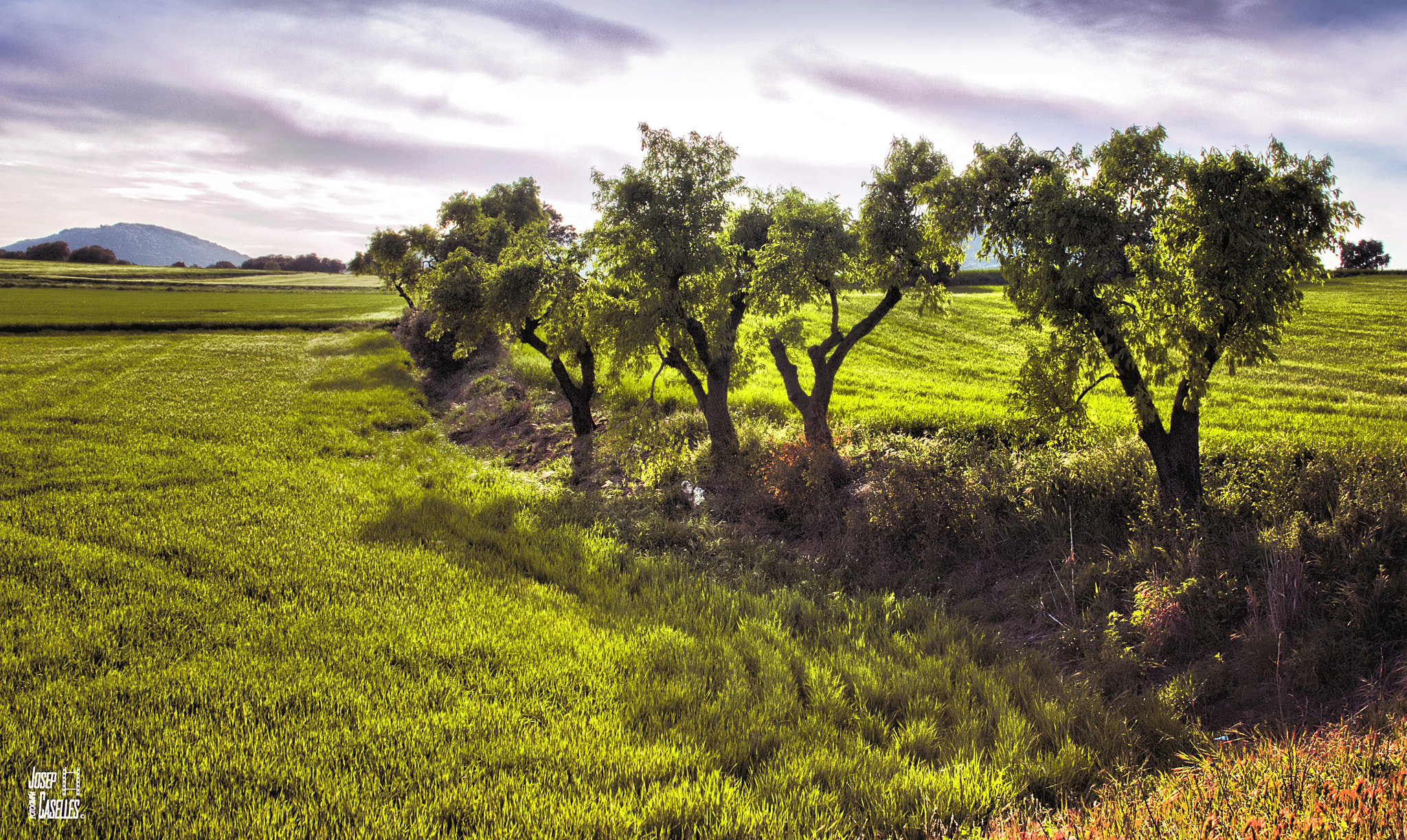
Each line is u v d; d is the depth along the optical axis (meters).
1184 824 4.00
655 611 8.74
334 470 15.91
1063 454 12.19
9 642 6.92
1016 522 10.71
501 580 9.39
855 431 16.27
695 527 12.76
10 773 4.99
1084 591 8.76
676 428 18.05
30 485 13.20
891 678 6.95
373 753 5.38
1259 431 14.02
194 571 9.20
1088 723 6.06
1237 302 8.55
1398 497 7.76
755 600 9.25
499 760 5.38
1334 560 7.25
